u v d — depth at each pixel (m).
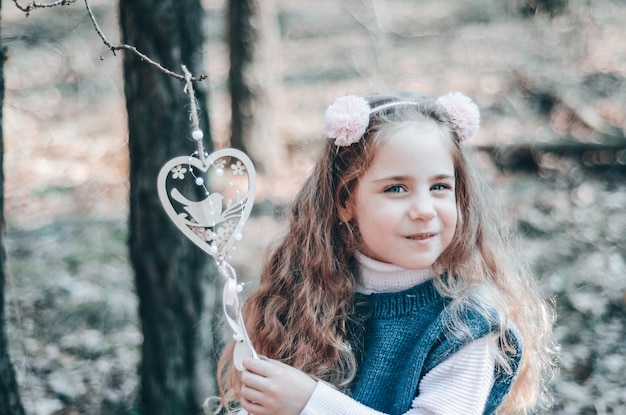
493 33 10.66
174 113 2.82
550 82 8.46
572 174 6.64
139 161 2.88
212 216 1.65
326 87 9.62
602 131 7.12
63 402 3.82
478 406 1.58
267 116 6.94
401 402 1.64
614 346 4.14
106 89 9.11
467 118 1.73
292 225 1.94
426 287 1.73
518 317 1.86
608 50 9.12
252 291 2.03
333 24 12.00
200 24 2.87
